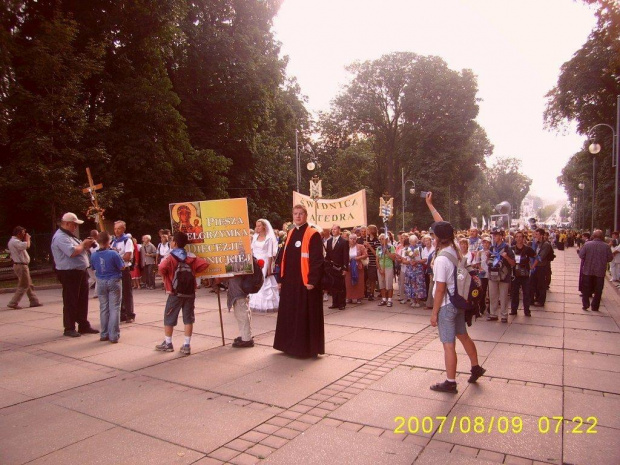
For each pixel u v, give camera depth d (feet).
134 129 66.90
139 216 67.92
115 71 69.82
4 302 40.91
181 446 13.26
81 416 15.39
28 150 52.75
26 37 56.59
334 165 167.84
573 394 17.24
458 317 18.04
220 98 85.35
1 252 61.16
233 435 13.92
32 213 66.39
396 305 38.32
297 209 22.66
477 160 195.93
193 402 16.57
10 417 15.35
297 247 22.47
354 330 28.22
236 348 24.13
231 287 24.41
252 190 98.58
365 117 168.96
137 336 26.96
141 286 51.67
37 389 18.01
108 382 18.81
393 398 16.83
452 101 164.04
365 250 39.17
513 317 33.01
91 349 24.06
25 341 25.84
